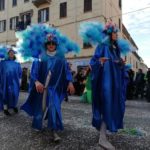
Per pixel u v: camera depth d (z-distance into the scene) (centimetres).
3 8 1709
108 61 244
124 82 255
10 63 430
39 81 279
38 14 1501
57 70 278
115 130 238
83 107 514
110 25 254
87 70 254
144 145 265
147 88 712
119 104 244
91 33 252
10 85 418
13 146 270
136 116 423
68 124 339
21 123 346
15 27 1611
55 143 271
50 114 265
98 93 244
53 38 278
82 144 267
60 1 1393
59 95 277
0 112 429
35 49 282
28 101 286
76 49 288
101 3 1250
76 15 1327
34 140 281
